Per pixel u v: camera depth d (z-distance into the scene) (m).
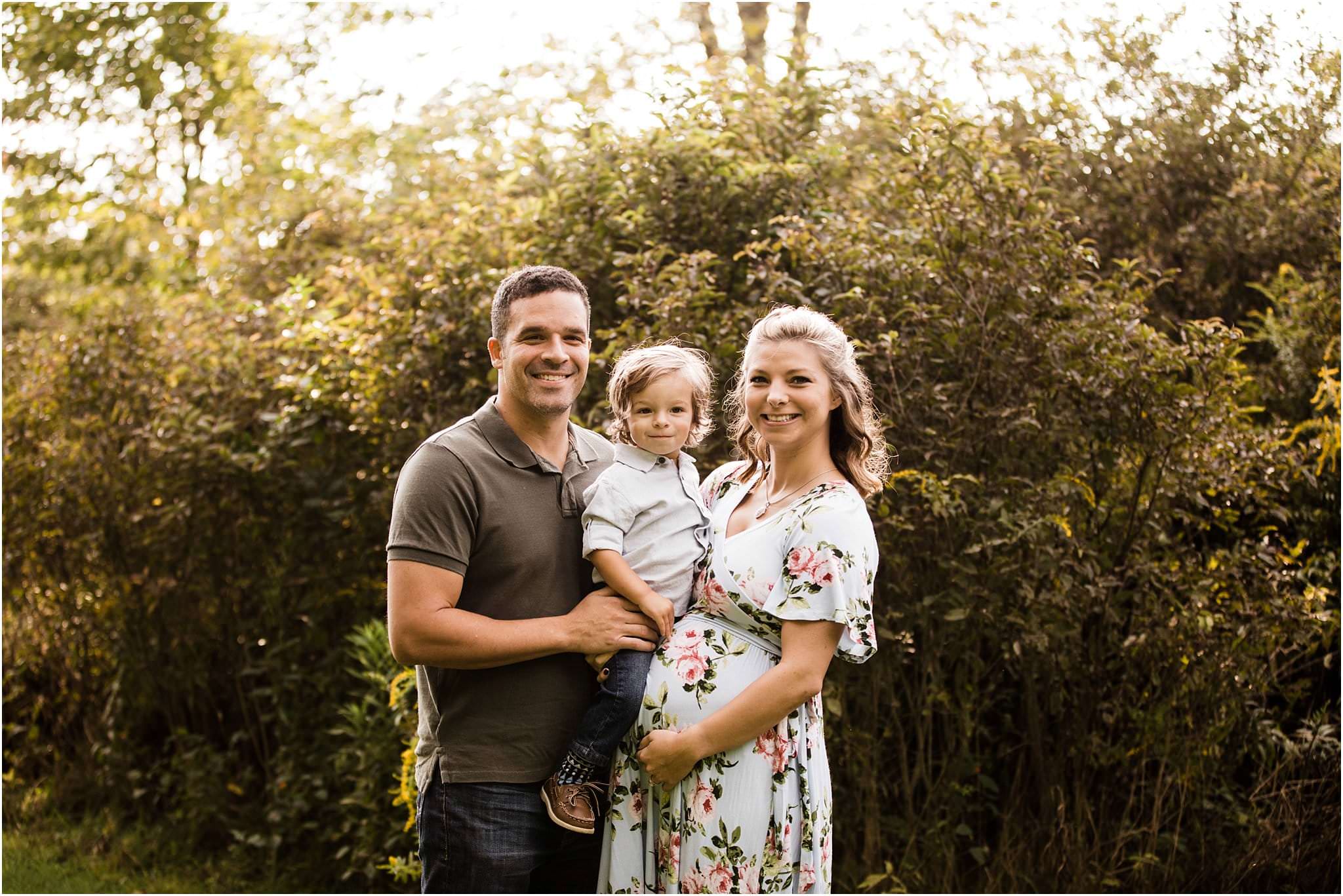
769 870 2.30
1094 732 3.63
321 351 4.61
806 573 2.26
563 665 2.43
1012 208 3.57
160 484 4.83
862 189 4.15
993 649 3.57
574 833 2.49
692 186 3.96
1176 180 4.83
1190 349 3.55
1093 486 3.60
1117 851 3.59
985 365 3.46
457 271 4.20
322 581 4.68
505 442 2.46
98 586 5.28
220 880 4.53
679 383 2.51
